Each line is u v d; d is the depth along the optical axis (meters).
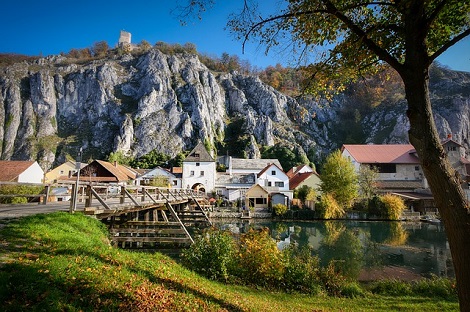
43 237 7.52
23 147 94.12
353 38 5.74
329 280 11.91
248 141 100.94
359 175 51.56
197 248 10.98
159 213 30.91
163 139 99.12
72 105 109.19
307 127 119.56
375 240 26.95
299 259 13.21
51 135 101.00
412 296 11.38
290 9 5.86
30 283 4.50
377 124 113.69
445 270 17.45
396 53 6.14
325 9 5.55
